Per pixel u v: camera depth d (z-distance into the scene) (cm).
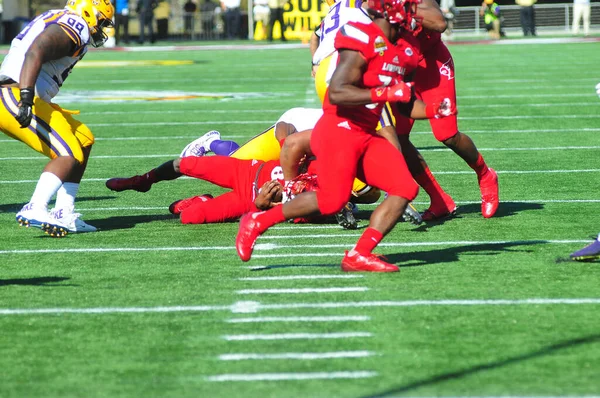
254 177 1936
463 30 10619
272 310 1331
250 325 1264
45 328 1263
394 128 1756
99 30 1841
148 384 1059
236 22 11169
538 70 5738
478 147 2936
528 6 9869
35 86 1755
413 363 1116
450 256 1639
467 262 1591
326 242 1777
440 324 1257
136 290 1444
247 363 1123
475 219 1956
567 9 10519
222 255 1670
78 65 6888
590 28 10644
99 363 1127
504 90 4653
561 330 1228
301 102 4303
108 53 8575
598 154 2756
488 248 1694
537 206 2070
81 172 1845
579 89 4622
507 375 1076
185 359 1138
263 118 3759
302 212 1462
